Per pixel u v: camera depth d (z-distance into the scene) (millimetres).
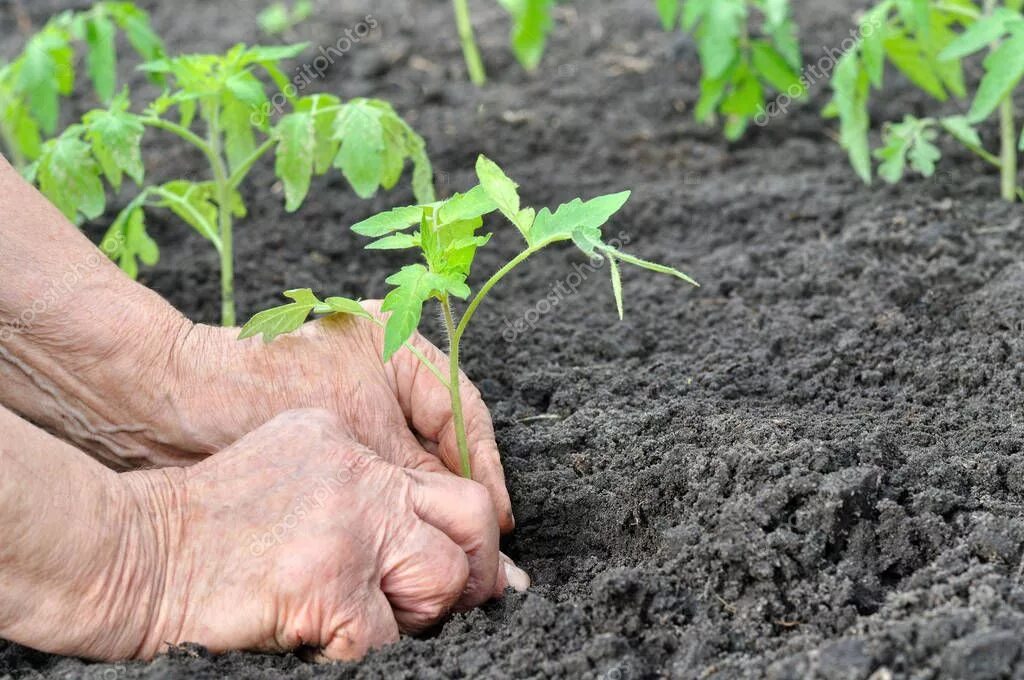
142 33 1521
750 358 1364
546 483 1270
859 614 1177
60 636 1153
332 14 2139
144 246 1411
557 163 1667
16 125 1546
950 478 1229
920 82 1521
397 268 1527
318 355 1252
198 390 1238
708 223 1544
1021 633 1124
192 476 1182
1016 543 1182
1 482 1123
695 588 1191
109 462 1247
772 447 1235
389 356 1161
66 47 1519
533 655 1164
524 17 1771
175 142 1763
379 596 1175
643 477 1246
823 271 1440
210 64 1367
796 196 1550
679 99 1802
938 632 1126
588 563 1235
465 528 1193
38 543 1135
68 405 1230
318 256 1540
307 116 1340
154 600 1164
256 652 1176
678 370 1365
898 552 1195
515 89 1864
